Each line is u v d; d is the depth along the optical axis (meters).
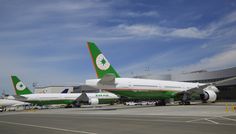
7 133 15.14
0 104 66.62
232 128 14.61
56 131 15.40
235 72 69.00
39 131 15.65
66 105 71.88
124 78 40.34
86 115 29.28
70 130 15.66
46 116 30.22
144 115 25.83
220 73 74.88
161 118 21.80
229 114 24.06
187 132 13.41
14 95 62.44
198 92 46.16
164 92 45.03
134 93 40.81
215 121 18.30
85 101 68.94
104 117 25.12
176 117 22.28
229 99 73.12
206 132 13.22
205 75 79.75
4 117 30.89
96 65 37.62
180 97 47.75
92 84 37.06
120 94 39.44
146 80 43.06
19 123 21.70
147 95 42.75
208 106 40.16
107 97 70.00
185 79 85.50
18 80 64.75
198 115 23.70
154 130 14.58
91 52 37.47
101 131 14.81
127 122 19.34
